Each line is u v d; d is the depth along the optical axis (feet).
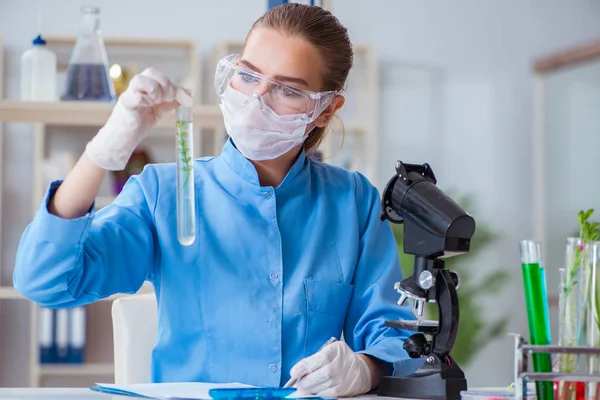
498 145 18.74
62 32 16.75
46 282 4.76
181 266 5.40
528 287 3.95
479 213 18.71
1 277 16.38
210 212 5.48
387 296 5.64
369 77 16.79
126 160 4.58
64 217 4.62
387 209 4.93
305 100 5.29
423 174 4.96
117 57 16.48
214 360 5.27
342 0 18.19
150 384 4.69
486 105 18.67
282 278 5.39
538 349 3.79
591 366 3.88
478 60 18.67
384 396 4.71
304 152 5.76
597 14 18.95
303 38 5.33
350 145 17.12
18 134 16.53
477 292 17.90
